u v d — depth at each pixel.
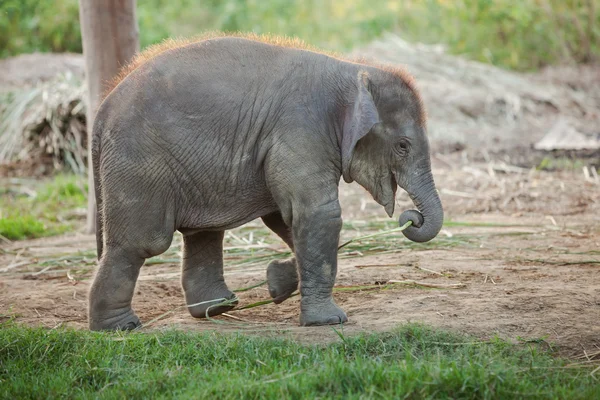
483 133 25.02
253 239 15.75
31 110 23.95
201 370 8.66
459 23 36.50
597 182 19.23
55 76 27.22
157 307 12.02
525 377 8.22
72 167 22.45
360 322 10.37
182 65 10.34
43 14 35.38
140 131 10.13
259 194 10.55
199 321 11.05
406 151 10.48
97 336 9.67
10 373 8.84
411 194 10.53
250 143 10.29
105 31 16.14
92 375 8.70
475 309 10.77
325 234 10.20
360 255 14.31
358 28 37.97
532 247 14.60
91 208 17.33
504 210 17.69
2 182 21.56
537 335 9.76
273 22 38.41
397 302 11.23
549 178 19.81
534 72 34.69
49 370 8.87
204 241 11.22
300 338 9.66
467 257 13.98
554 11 36.03
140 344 9.41
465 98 26.95
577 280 12.32
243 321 11.02
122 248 10.31
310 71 10.37
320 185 10.18
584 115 27.94
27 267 14.66
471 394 7.83
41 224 17.67
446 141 23.89
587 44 35.91
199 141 10.23
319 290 10.30
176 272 13.93
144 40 35.12
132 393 8.20
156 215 10.27
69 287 13.21
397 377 8.00
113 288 10.34
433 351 9.10
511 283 12.18
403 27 37.91
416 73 28.73
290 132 10.16
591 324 10.09
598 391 7.89
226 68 10.36
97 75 16.23
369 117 9.82
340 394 7.93
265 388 7.96
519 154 22.75
